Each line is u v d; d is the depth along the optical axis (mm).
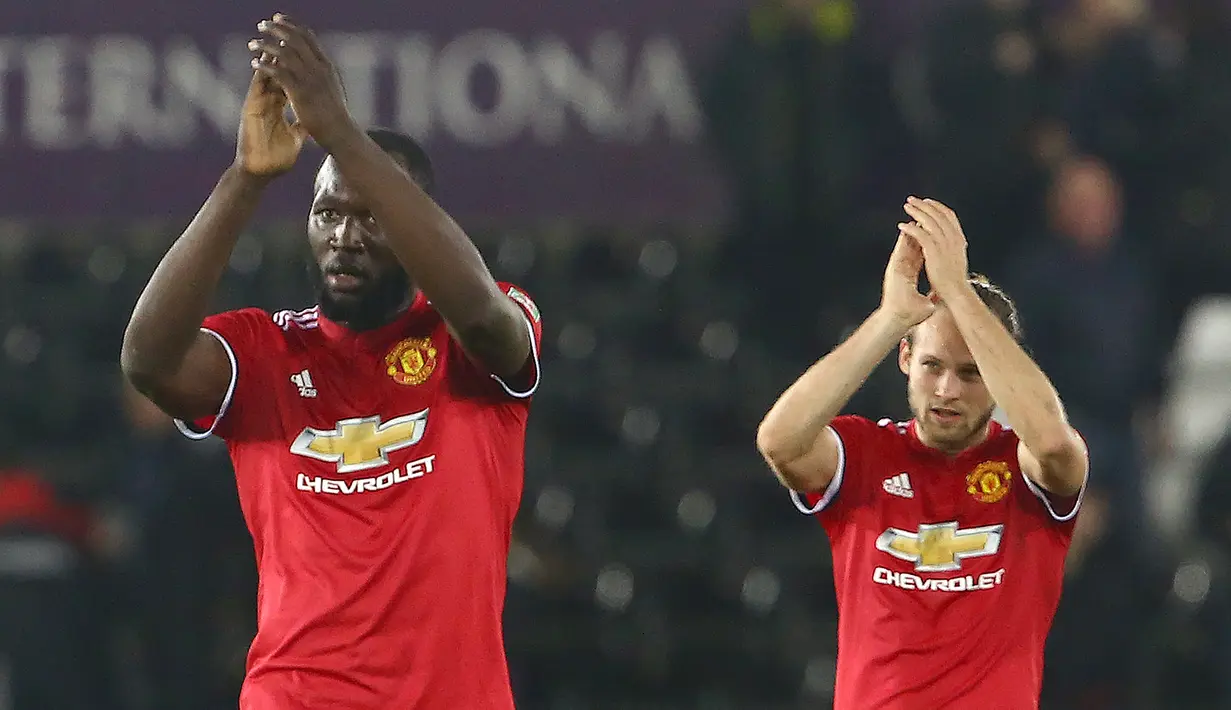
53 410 39500
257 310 15844
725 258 39781
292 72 13797
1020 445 17844
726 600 35938
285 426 15227
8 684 33125
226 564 34188
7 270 41375
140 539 33938
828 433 17984
